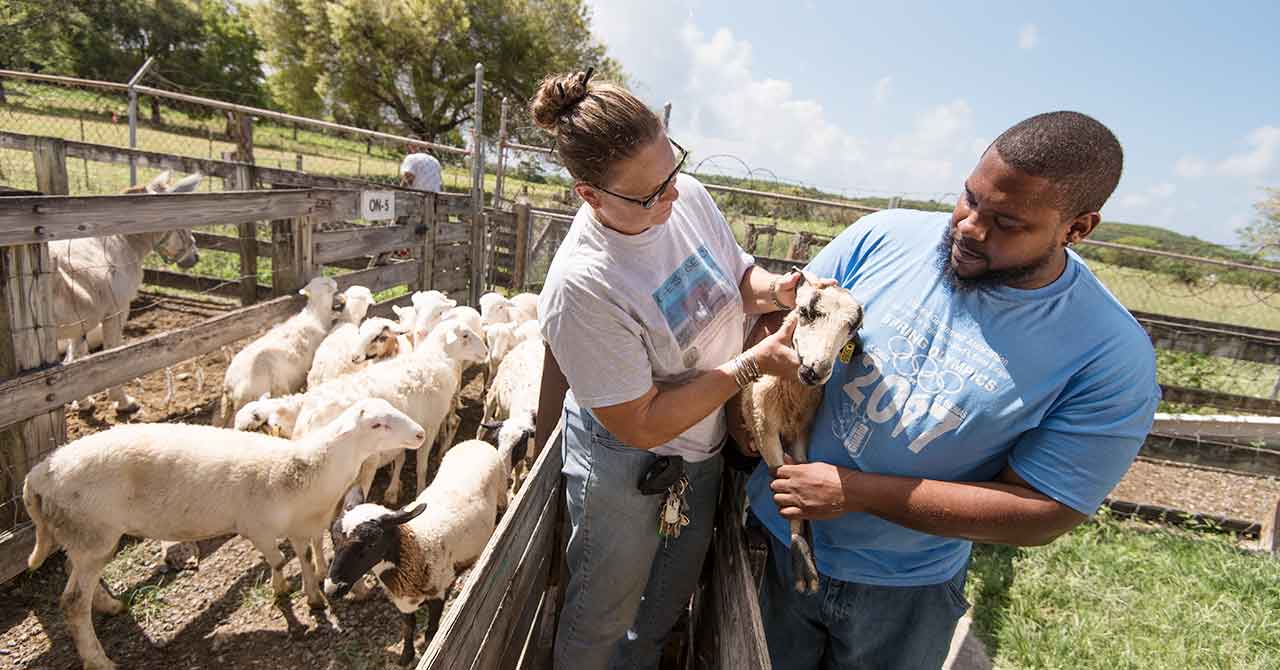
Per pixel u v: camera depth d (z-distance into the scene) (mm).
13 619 3564
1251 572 4656
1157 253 9312
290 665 3549
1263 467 6051
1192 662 3822
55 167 7367
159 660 3465
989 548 4801
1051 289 1812
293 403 4664
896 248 2174
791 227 13828
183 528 3547
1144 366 1811
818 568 2279
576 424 2287
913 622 2266
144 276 9070
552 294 1932
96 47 37000
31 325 3682
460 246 9930
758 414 2246
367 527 3248
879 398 2059
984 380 1882
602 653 2461
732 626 2053
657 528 2270
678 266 2012
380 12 31766
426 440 5184
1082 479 1802
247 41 47500
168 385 5973
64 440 3951
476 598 1781
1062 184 1617
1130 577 4637
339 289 7078
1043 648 3908
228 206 5184
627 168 1686
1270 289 12820
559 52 34969
